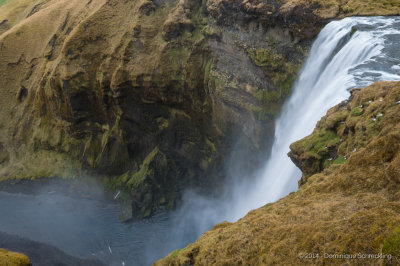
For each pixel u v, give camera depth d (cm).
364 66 2591
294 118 3697
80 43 5419
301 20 3750
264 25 4122
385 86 1980
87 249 4547
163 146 5291
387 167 1260
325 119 2227
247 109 4350
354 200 1245
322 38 3616
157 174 5234
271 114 4131
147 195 5103
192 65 4859
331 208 1265
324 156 2005
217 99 4697
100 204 5288
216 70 4725
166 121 5191
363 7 3528
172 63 4950
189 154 5200
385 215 1025
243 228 1486
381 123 1641
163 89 4947
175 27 4962
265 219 1451
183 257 1584
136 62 5044
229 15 4450
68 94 5431
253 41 4269
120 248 4591
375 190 1258
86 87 5375
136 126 5347
